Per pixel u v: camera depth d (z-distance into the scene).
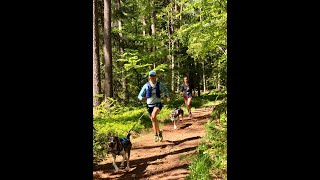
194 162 5.38
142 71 18.84
